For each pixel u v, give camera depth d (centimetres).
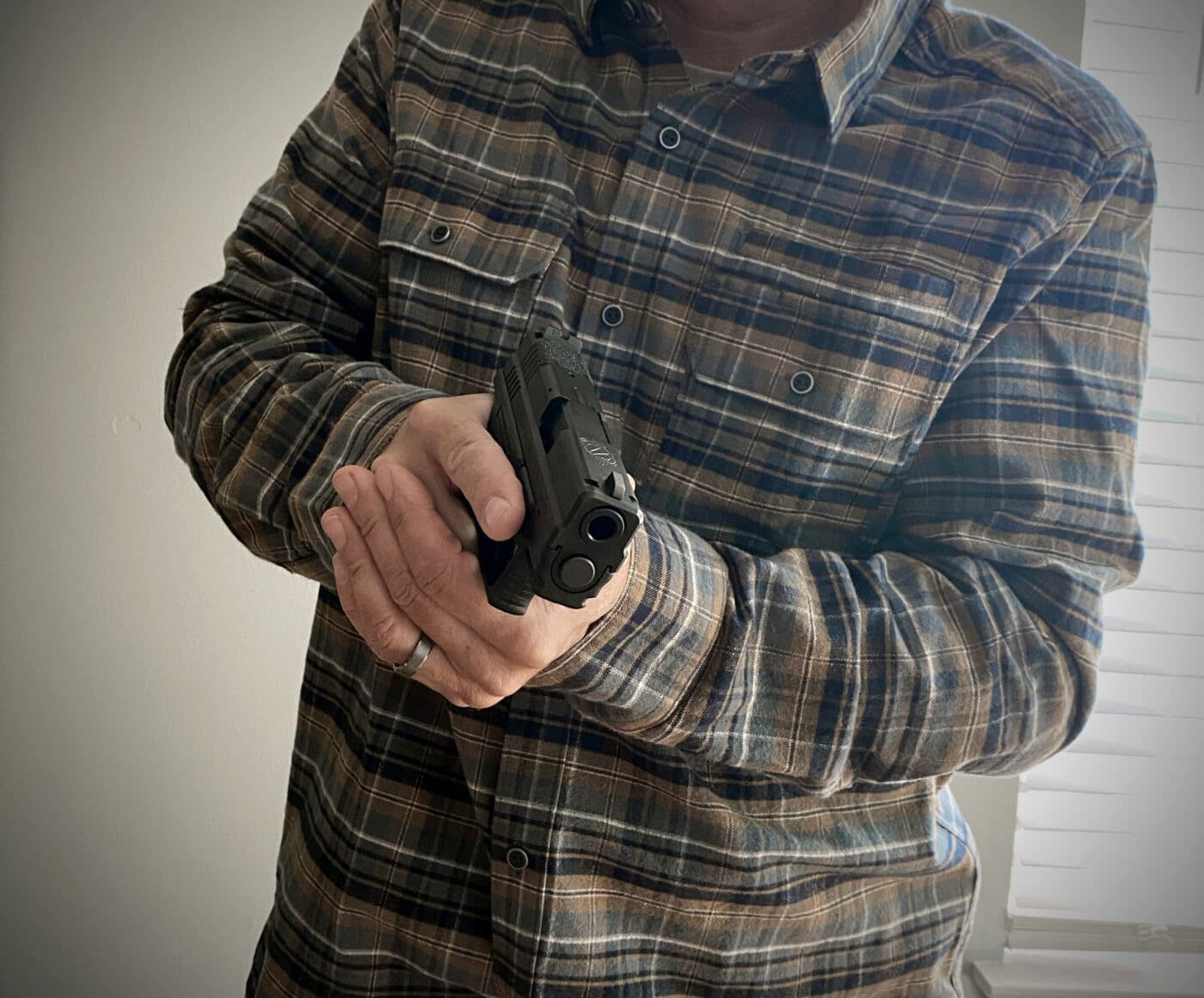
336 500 61
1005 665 65
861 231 72
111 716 176
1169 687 150
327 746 82
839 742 62
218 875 181
